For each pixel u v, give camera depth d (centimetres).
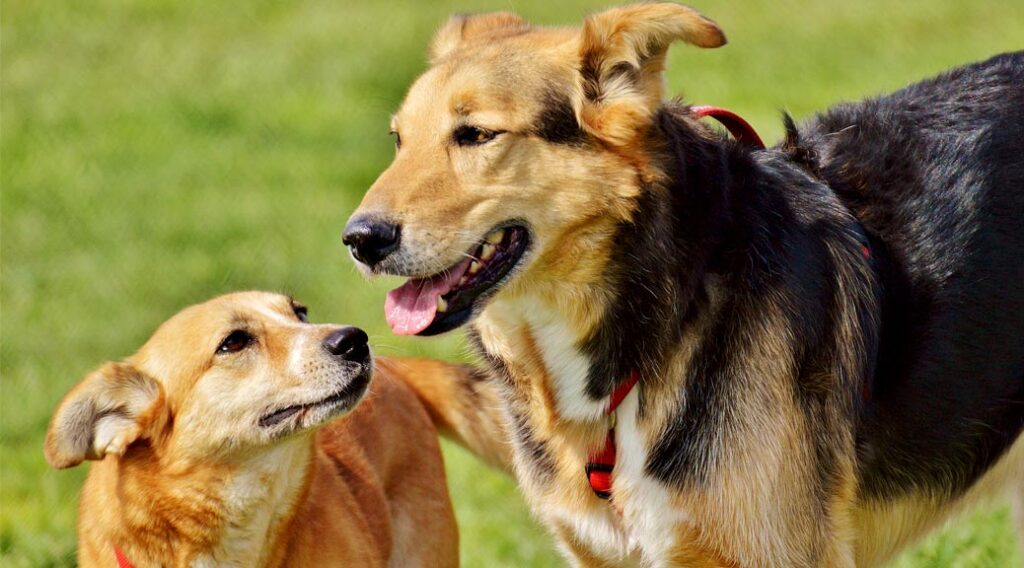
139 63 3145
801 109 2491
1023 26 3083
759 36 3122
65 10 3541
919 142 973
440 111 889
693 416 877
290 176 2438
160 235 2169
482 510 1372
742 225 876
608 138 860
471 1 3481
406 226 862
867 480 942
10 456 1484
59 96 2928
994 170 955
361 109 2811
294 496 1010
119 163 2531
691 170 875
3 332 1811
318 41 3269
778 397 867
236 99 2891
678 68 2847
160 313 1877
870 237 938
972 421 953
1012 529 1212
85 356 1736
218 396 979
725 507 877
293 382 985
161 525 991
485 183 873
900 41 3027
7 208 2312
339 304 1827
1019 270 945
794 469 876
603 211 864
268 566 1017
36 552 1268
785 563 884
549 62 882
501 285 881
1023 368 957
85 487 1025
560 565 1260
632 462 901
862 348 899
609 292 880
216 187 2392
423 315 884
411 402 1165
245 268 1998
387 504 1122
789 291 871
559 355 905
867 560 985
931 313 930
